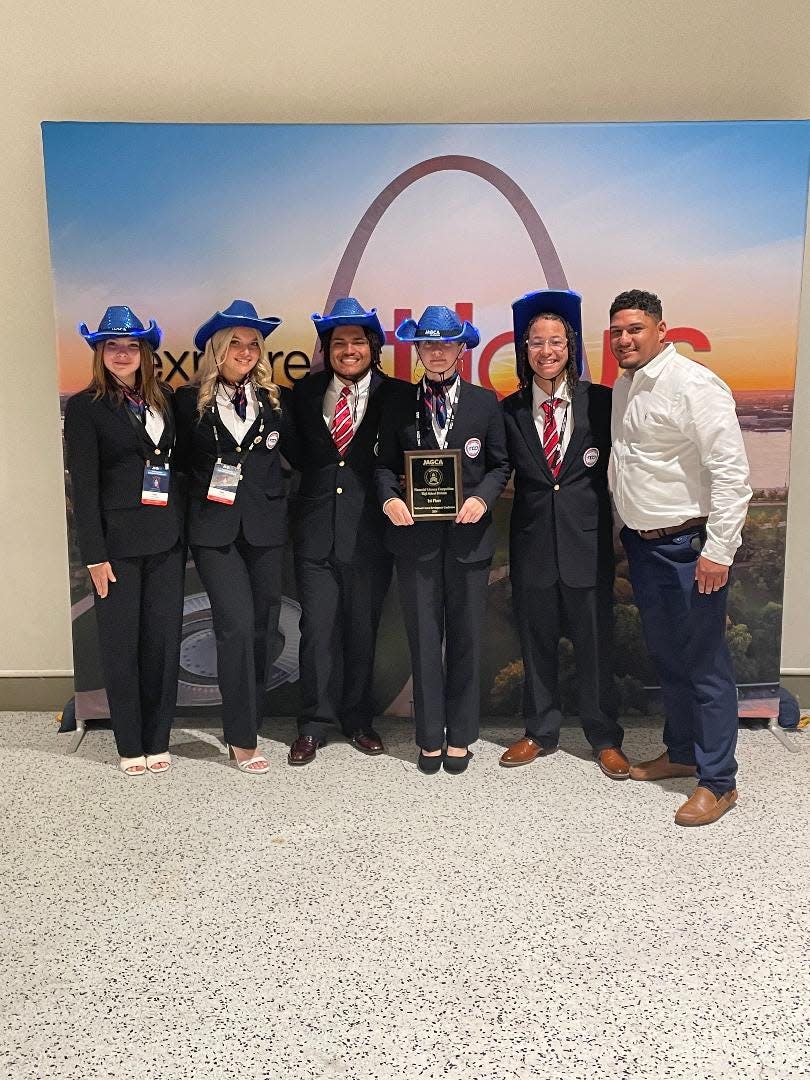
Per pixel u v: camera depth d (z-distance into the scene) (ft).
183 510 11.73
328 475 11.72
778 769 11.89
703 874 9.43
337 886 9.25
